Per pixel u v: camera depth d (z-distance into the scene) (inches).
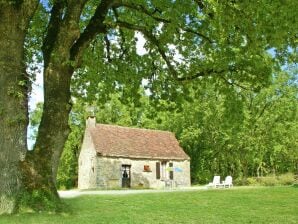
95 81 775.1
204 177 2778.1
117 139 2274.9
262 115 2447.1
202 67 701.3
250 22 514.6
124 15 718.5
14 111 494.3
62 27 519.5
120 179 2156.7
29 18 514.6
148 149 2319.1
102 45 759.7
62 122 522.3
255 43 532.7
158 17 653.3
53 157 513.0
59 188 2888.8
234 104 712.4
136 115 2935.5
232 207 621.0
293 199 735.7
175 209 597.0
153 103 771.4
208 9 526.0
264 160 2940.5
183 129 2694.4
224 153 2699.3
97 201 742.5
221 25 525.0
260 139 2455.7
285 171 2923.2
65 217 457.1
